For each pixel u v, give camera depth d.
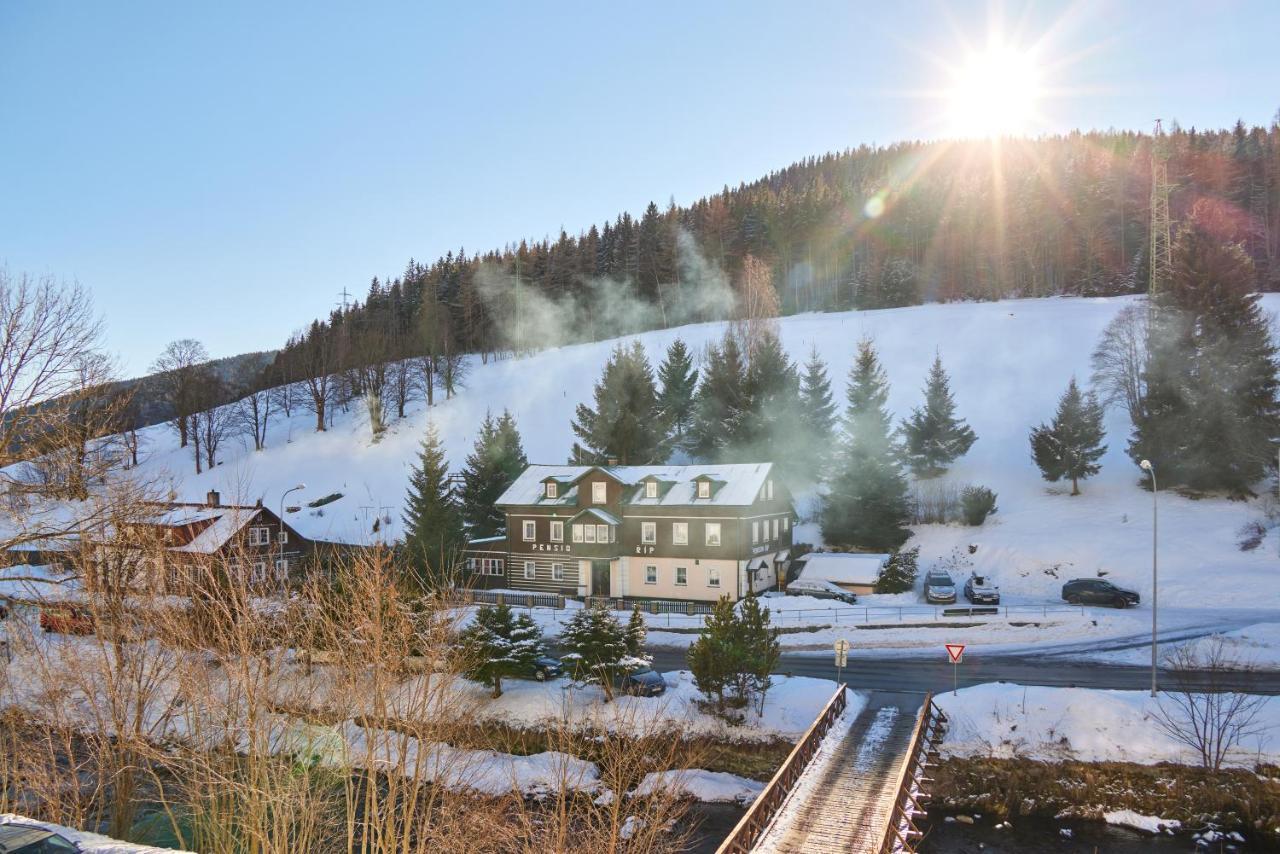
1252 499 54.88
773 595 52.34
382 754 24.00
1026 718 29.58
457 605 25.20
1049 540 54.78
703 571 52.06
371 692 18.02
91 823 20.69
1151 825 25.50
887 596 50.75
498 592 56.00
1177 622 41.38
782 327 109.94
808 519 65.19
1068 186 133.00
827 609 47.44
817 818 22.70
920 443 66.50
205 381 104.06
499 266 149.25
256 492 87.31
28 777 18.17
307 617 18.97
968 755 28.38
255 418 102.56
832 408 71.62
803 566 55.56
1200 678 33.22
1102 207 127.31
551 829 20.41
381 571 19.34
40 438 21.72
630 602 52.09
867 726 29.80
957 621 43.06
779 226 141.00
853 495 59.94
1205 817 25.56
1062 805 26.61
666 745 29.58
